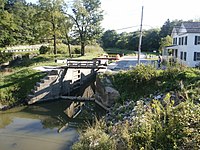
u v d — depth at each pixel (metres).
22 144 12.98
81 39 43.97
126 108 15.92
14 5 59.56
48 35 42.81
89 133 11.46
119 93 18.55
